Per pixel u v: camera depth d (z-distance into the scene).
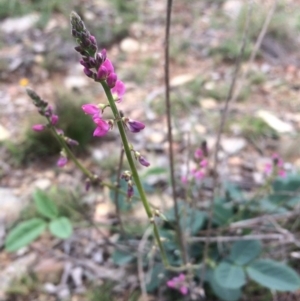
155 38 0.61
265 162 0.40
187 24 0.64
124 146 0.15
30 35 0.60
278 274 0.25
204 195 0.34
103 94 0.49
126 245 0.30
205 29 0.62
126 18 0.64
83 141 0.41
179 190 0.35
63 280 0.30
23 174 0.40
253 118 0.45
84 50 0.13
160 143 0.42
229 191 0.32
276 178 0.31
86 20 0.62
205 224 0.30
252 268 0.25
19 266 0.31
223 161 0.38
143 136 0.43
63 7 0.66
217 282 0.25
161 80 0.52
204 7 0.69
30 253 0.33
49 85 0.52
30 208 0.35
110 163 0.39
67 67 0.55
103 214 0.35
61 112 0.42
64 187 0.38
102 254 0.32
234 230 0.30
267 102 0.49
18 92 0.51
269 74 0.53
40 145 0.41
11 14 0.65
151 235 0.31
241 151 0.41
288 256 0.30
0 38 0.59
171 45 0.58
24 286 0.30
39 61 0.55
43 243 0.33
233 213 0.31
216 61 0.56
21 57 0.56
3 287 0.30
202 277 0.26
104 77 0.13
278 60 0.56
